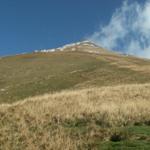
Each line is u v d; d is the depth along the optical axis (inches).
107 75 2493.8
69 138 754.8
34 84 2305.6
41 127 839.7
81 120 884.0
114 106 956.6
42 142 746.8
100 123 858.8
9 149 738.8
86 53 3710.6
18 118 913.5
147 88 1337.4
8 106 1030.4
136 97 1178.6
